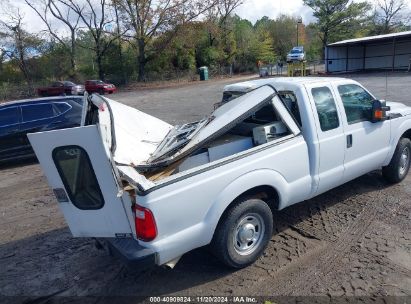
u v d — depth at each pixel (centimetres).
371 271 357
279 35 6725
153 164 363
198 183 329
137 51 4331
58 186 332
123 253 314
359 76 2886
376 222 451
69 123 928
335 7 5941
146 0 3947
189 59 4700
